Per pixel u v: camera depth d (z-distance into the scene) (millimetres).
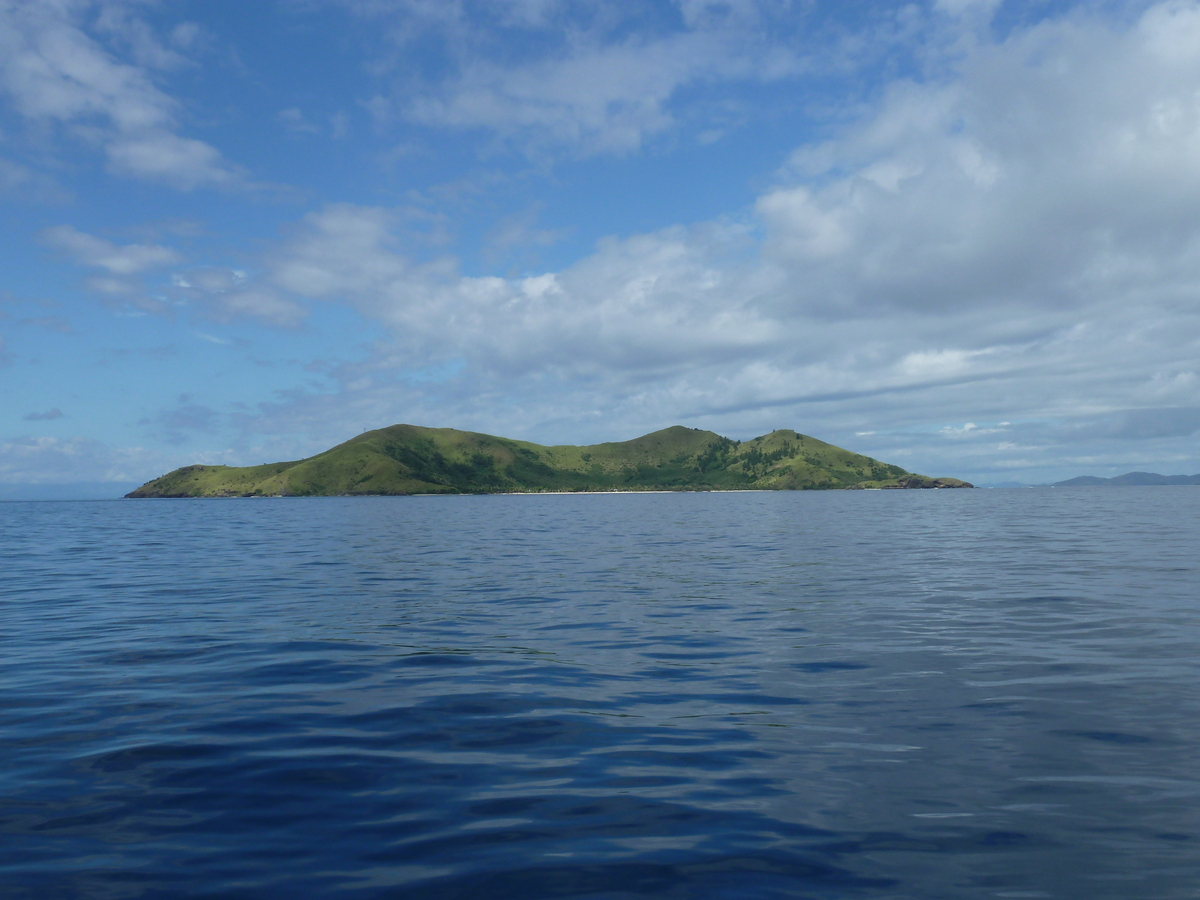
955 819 8281
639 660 16641
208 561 43125
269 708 13055
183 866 7379
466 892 6855
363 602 25906
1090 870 7078
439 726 12000
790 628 20234
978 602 24188
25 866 7348
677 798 9000
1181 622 20219
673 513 125500
